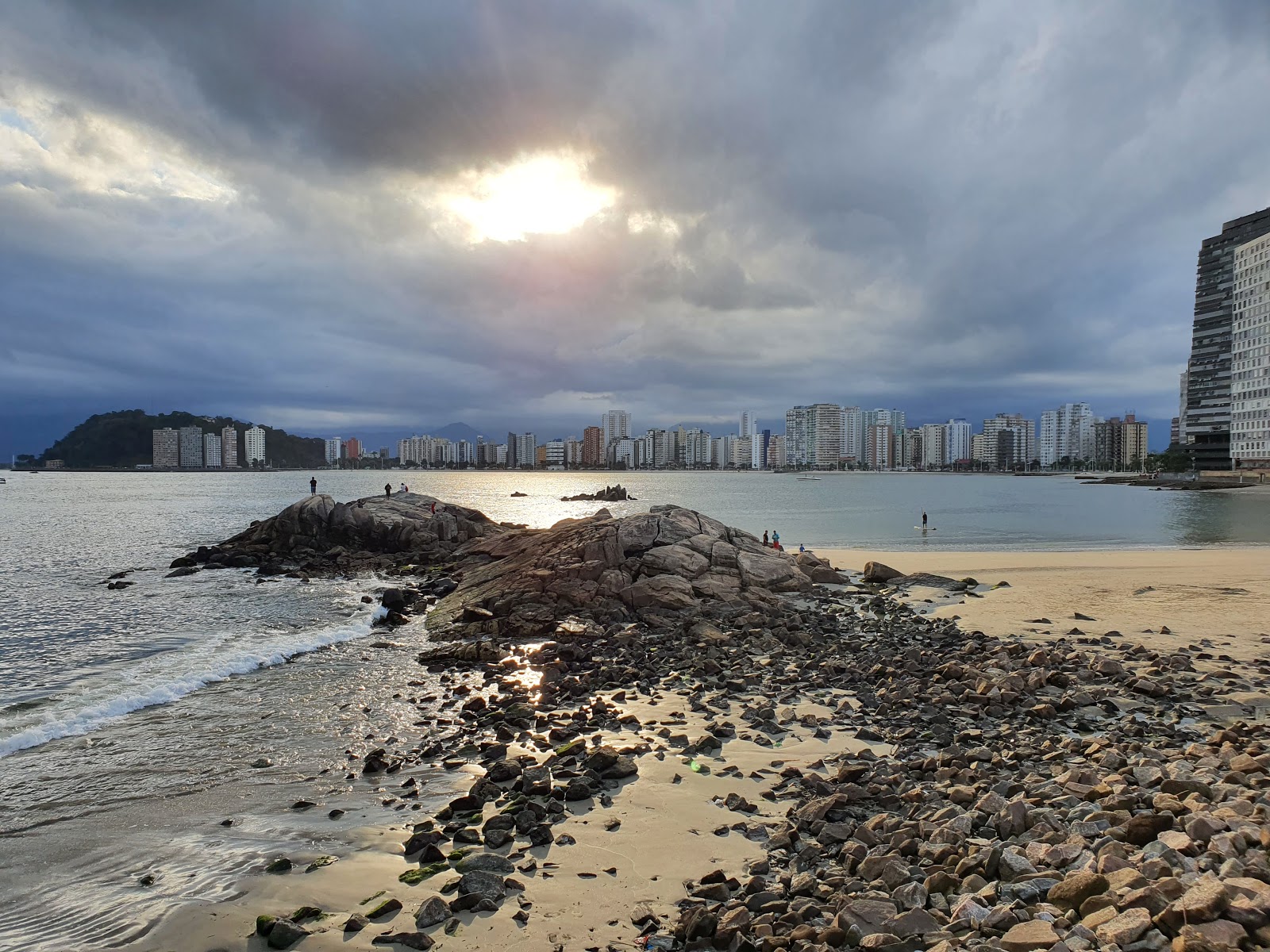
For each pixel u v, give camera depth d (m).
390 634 24.56
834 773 11.42
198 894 8.11
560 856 8.75
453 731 14.18
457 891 7.98
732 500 137.75
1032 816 8.69
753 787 10.91
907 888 7.25
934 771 11.14
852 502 129.00
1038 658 18.42
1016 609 27.22
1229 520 83.31
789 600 30.14
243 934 7.26
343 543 48.25
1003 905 6.73
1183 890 6.35
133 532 67.19
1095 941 5.98
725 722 14.26
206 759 12.74
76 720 14.91
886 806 9.82
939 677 17.36
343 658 20.80
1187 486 166.25
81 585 36.75
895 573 35.50
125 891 8.25
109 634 24.59
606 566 29.33
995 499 137.88
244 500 125.19
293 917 7.55
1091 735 13.05
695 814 9.94
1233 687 16.08
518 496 143.88
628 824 9.62
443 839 9.36
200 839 9.59
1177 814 8.53
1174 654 19.34
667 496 151.50
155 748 13.34
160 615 28.45
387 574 40.50
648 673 18.45
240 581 38.66
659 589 27.53
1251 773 9.95
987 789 10.13
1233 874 6.62
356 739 13.81
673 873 8.31
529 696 16.55
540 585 27.53
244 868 8.73
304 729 14.40
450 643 22.67
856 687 16.89
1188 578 35.06
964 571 38.66
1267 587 31.92
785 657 20.22
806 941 6.58
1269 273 167.38
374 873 8.52
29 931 7.44
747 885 7.95
